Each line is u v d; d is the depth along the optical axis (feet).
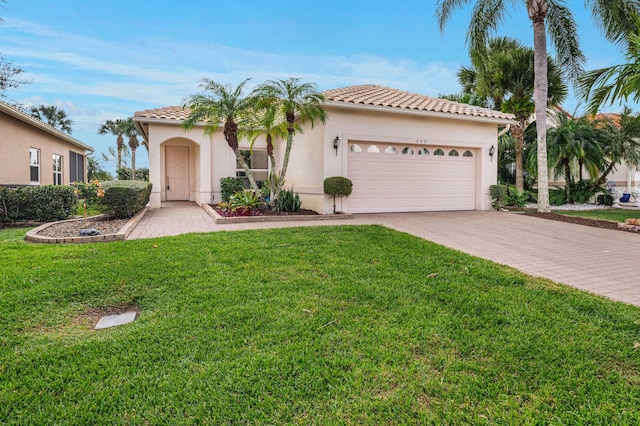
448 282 16.20
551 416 7.88
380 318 12.55
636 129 56.29
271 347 10.60
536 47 43.73
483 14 46.29
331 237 25.61
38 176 54.24
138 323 12.23
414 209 44.21
